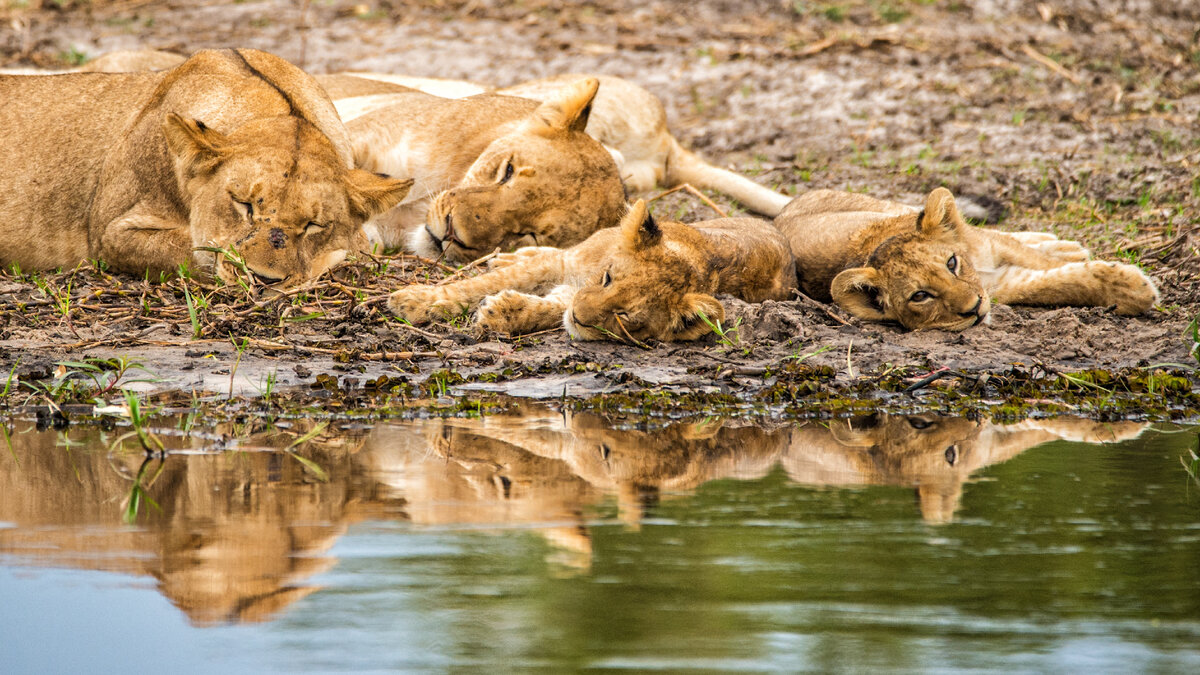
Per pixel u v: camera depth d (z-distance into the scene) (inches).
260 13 1111.6
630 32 1075.3
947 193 445.4
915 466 289.3
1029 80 922.7
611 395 361.7
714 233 451.8
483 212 468.8
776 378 384.2
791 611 195.5
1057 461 295.1
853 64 970.1
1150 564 219.5
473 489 260.2
